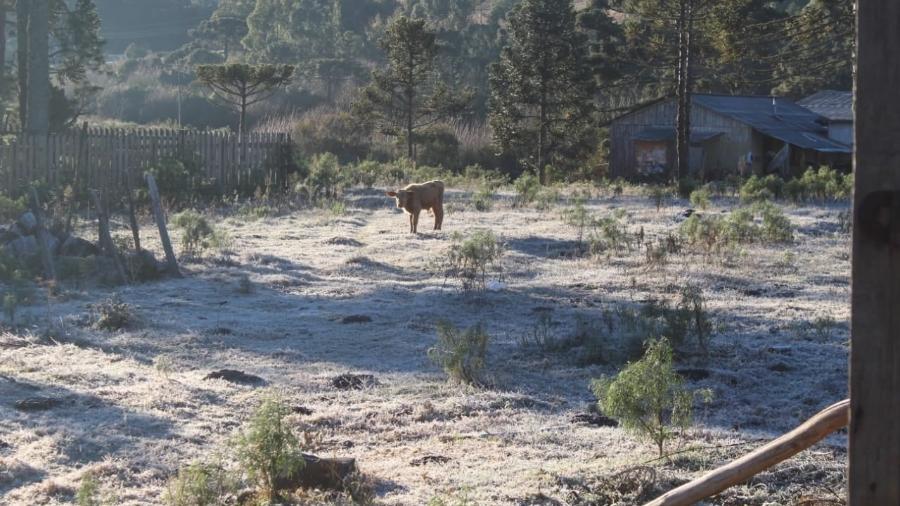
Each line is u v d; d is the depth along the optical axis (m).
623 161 44.50
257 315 12.12
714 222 18.22
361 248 17.41
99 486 6.11
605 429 7.77
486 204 23.78
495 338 10.97
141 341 10.46
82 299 12.77
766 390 8.85
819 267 15.33
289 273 14.98
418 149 45.94
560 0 40.72
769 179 28.02
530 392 8.88
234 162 26.80
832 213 22.33
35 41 24.94
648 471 6.36
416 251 17.17
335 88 63.53
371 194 27.05
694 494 3.54
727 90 54.94
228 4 111.81
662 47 38.94
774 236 18.00
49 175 21.95
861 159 2.54
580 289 13.88
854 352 2.57
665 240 17.62
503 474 6.52
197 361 9.76
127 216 20.78
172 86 64.88
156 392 8.39
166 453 6.89
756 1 42.25
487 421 7.93
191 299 13.03
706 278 14.44
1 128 27.58
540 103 41.88
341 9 93.44
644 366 6.99
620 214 21.30
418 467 6.70
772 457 3.50
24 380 8.62
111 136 23.33
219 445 7.10
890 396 2.54
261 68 41.03
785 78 51.88
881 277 2.54
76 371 9.01
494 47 73.88
